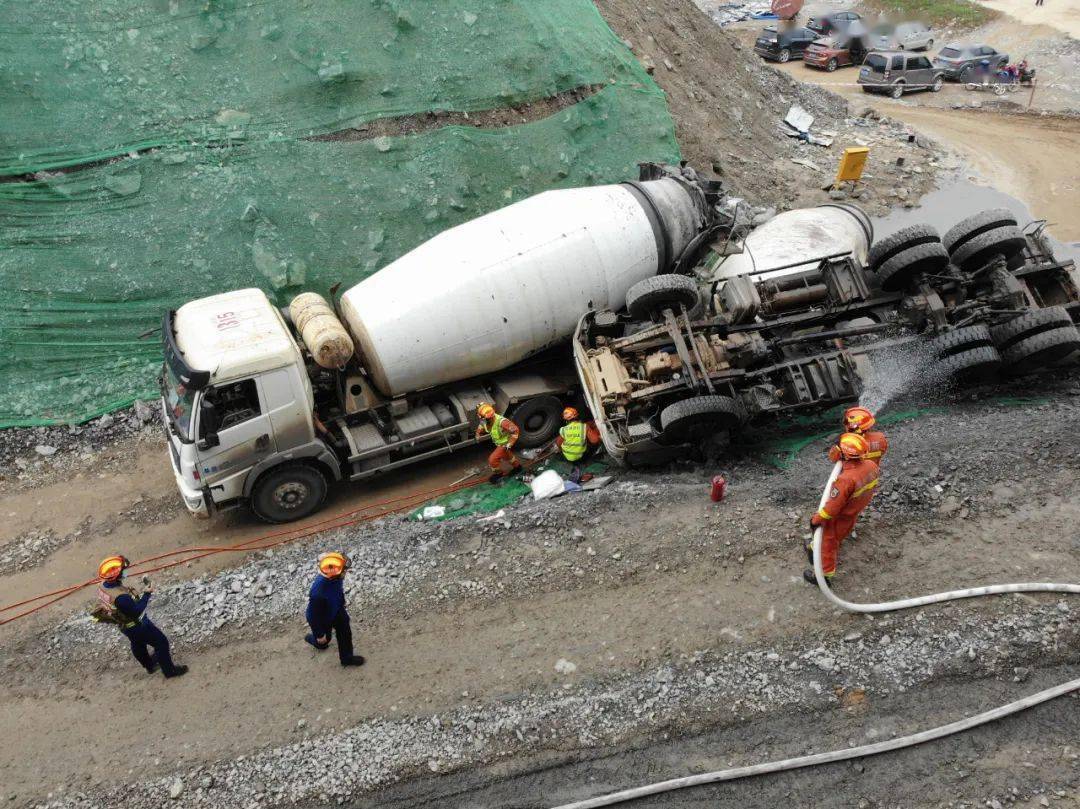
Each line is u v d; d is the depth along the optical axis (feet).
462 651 23.32
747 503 27.30
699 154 53.67
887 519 25.68
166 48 39.93
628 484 29.84
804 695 20.84
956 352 32.32
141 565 29.12
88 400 36.09
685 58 62.08
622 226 33.88
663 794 19.19
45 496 32.78
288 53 41.29
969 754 19.31
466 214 42.01
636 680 21.72
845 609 22.77
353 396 31.45
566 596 24.79
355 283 39.42
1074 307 33.65
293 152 39.91
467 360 32.04
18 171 36.37
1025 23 103.40
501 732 20.70
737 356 31.12
